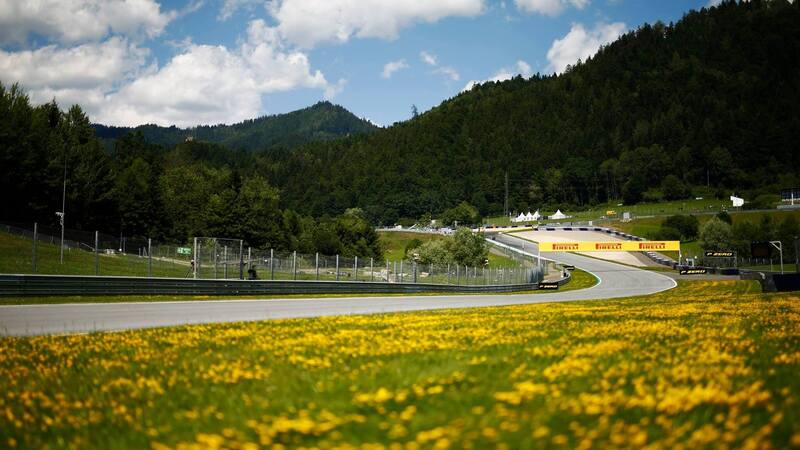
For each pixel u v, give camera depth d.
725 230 117.00
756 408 5.66
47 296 22.30
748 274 67.31
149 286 25.50
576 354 8.97
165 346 10.74
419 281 45.47
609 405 5.82
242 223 87.94
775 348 9.50
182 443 5.22
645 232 142.88
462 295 42.22
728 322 13.98
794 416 5.34
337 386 7.15
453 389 6.73
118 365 8.73
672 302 25.36
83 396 6.96
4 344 10.73
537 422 5.34
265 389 7.12
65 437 5.55
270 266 32.78
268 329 13.56
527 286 61.06
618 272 87.94
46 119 72.62
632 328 12.83
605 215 192.62
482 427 5.24
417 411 5.93
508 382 7.01
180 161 155.62
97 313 18.02
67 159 67.31
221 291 28.22
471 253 89.50
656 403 5.80
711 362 8.02
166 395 6.93
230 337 11.99
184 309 20.39
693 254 119.31
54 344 10.82
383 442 5.07
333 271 37.84
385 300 30.56
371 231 126.62
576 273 87.12
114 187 74.19
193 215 94.56
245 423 5.74
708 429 4.95
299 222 122.06
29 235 37.50
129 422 5.88
